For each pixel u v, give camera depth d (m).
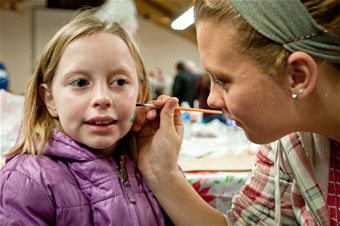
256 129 0.56
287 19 0.48
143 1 8.09
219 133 1.78
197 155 1.25
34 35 7.45
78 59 0.64
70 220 0.63
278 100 0.52
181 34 9.27
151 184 0.73
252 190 0.77
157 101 0.73
